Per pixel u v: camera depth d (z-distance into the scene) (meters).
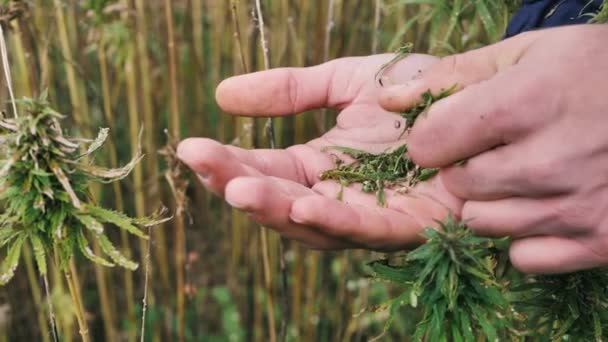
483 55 0.44
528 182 0.40
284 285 0.60
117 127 0.87
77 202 0.37
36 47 0.65
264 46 0.50
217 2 0.78
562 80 0.39
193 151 0.39
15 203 0.38
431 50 0.54
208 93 0.86
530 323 0.43
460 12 0.51
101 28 0.65
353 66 0.51
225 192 0.39
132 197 0.84
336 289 0.85
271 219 0.40
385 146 0.50
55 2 0.65
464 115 0.41
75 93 0.67
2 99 0.69
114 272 0.84
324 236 0.42
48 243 0.39
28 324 0.76
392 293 0.75
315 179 0.48
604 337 0.42
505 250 0.45
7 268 0.38
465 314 0.39
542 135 0.40
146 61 0.71
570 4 0.47
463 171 0.42
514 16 0.49
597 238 0.40
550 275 0.43
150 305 0.83
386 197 0.45
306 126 0.78
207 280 0.91
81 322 0.41
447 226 0.38
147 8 0.81
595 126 0.39
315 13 0.75
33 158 0.36
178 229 0.65
